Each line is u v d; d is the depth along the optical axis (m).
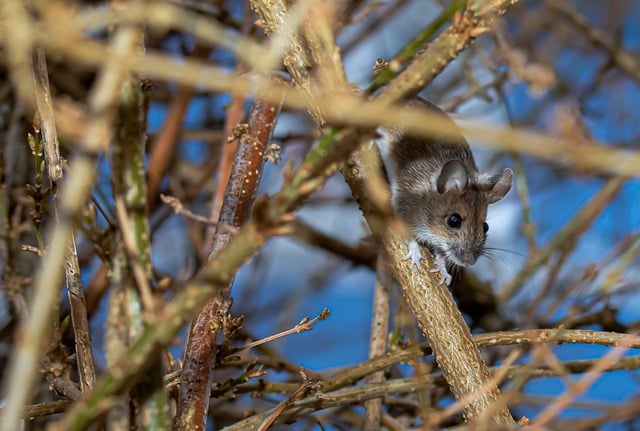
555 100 1.97
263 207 1.45
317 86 1.79
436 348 1.81
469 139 1.66
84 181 1.37
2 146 1.90
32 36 1.44
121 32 1.43
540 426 1.77
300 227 1.95
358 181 1.81
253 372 1.83
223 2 1.94
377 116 1.50
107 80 1.37
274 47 1.61
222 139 1.94
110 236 1.67
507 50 1.86
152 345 1.44
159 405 1.62
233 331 1.80
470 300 1.94
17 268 1.87
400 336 1.85
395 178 1.91
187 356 1.80
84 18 1.50
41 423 1.86
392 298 1.92
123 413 1.62
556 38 1.98
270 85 1.65
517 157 1.93
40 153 1.80
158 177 1.91
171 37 1.95
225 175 1.87
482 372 1.80
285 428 1.89
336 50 1.74
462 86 1.99
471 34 1.61
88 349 1.78
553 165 1.96
